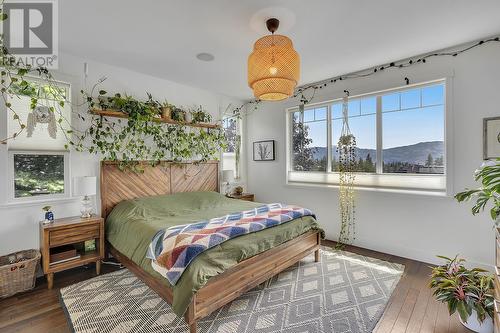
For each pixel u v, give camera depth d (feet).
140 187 11.78
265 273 8.08
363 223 12.11
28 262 8.16
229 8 7.02
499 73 8.64
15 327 6.55
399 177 11.41
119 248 9.14
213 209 11.29
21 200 9.07
